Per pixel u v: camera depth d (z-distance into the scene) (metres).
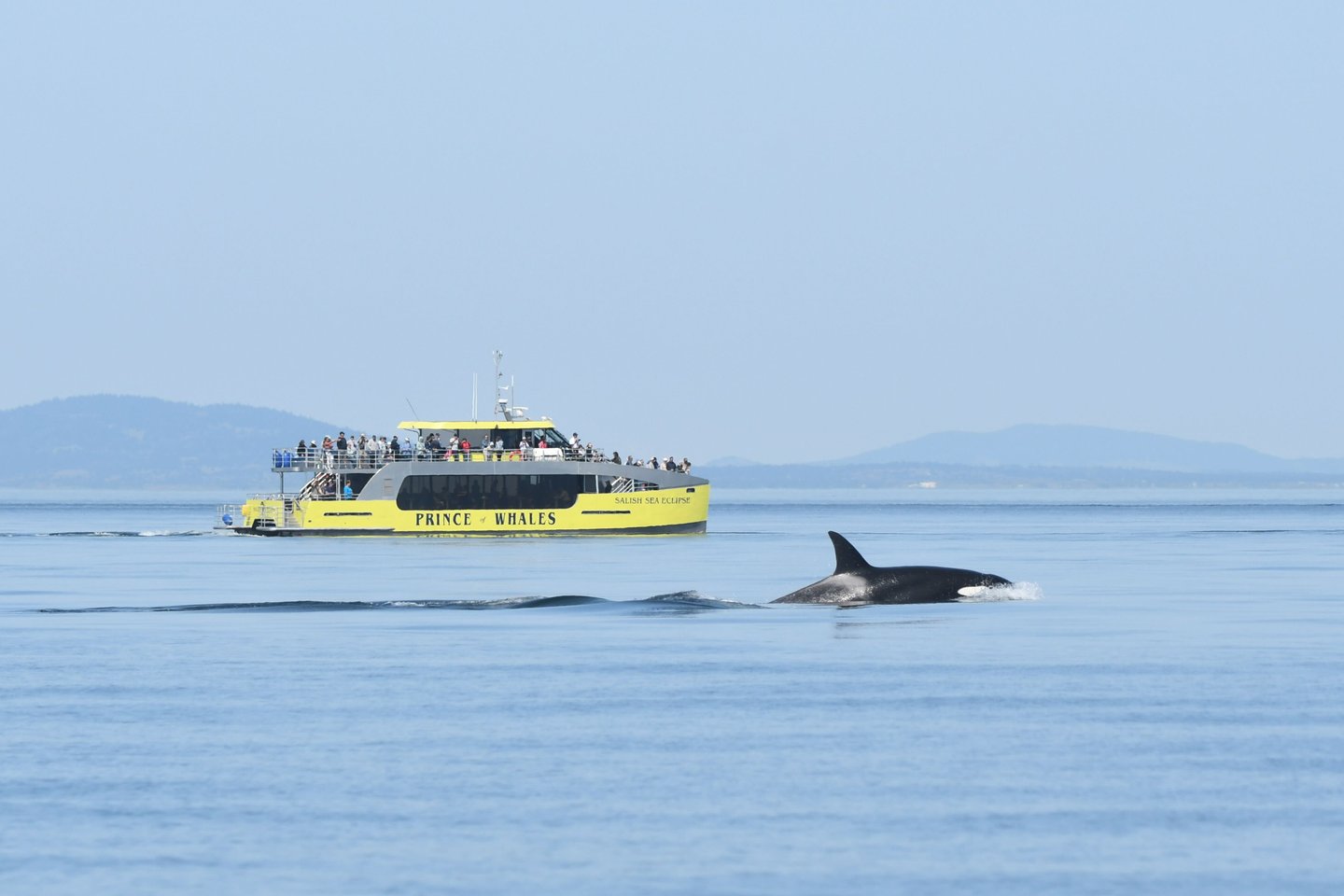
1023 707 113.75
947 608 180.88
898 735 104.00
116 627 171.62
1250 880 73.00
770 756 97.62
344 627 170.00
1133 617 178.00
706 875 73.94
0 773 93.75
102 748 100.81
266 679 128.88
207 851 77.88
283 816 84.00
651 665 134.88
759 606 184.12
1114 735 103.38
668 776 92.50
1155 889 71.88
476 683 125.88
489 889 72.06
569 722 108.56
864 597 182.75
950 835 80.06
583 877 73.56
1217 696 118.50
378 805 86.00
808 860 76.19
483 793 88.56
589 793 88.44
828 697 118.06
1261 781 90.62
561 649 147.62
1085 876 73.56
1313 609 189.38
